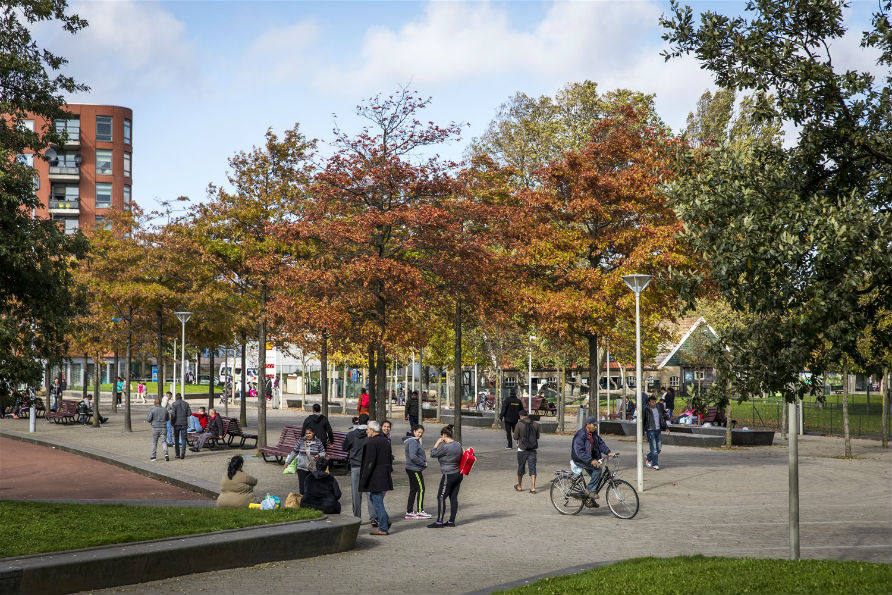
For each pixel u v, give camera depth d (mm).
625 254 27484
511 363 48438
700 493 19109
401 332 23734
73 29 17562
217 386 75312
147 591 9812
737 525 15008
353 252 23984
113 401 45188
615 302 25859
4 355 14555
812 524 15062
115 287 33812
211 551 11031
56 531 11180
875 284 8617
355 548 13023
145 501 14977
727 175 9758
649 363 48188
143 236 35219
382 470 14258
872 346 9617
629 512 15867
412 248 24109
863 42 9625
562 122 41469
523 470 19500
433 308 27594
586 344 37312
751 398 11047
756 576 9164
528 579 10250
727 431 30453
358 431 15695
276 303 23875
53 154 82625
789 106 9570
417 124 24516
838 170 9820
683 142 26578
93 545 10445
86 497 18297
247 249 25797
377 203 24234
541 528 14836
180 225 32781
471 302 25844
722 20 9922
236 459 14500
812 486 20312
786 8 9594
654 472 22953
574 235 27484
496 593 9164
